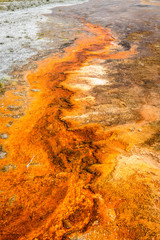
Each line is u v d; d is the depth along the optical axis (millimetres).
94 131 5961
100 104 7242
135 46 13711
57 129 6074
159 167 4781
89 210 3914
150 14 23766
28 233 3541
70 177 4629
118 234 3510
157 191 4195
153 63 10914
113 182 4434
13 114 6648
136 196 4113
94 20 21547
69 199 4133
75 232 3537
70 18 22359
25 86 8469
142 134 5812
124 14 24203
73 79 9133
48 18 21578
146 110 6887
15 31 15969
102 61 11312
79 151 5336
